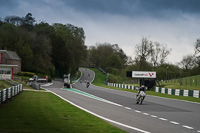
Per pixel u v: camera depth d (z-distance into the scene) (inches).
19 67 3663.9
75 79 4515.3
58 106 716.7
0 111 549.0
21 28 4158.5
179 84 2182.6
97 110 679.7
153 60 3440.0
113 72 5393.7
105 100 1020.5
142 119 552.1
